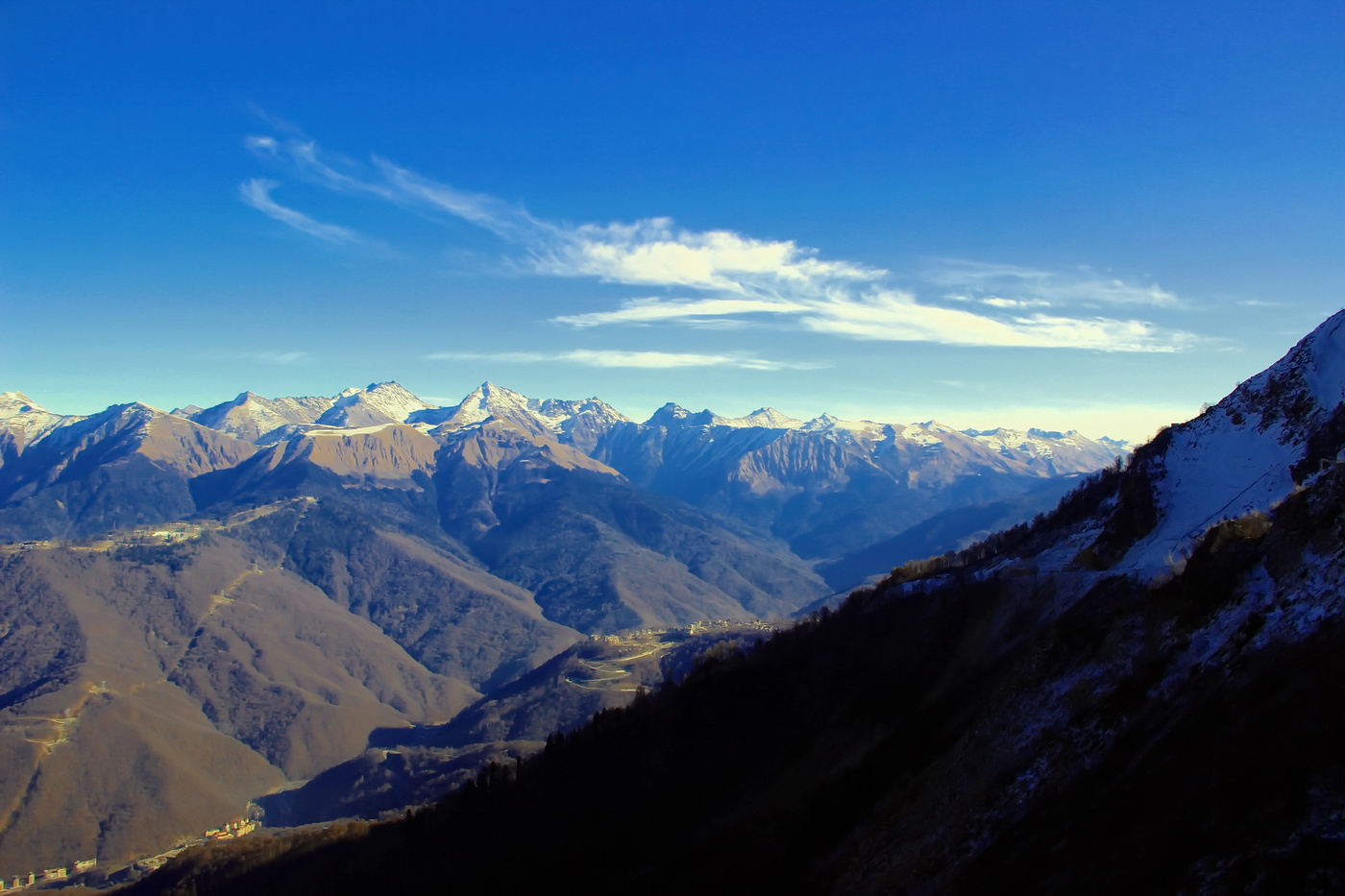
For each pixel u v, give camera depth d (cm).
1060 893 4081
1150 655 5606
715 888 7638
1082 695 5809
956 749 6769
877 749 8188
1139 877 3812
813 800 8131
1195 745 4328
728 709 11862
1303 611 4566
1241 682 4531
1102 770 4969
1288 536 5203
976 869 4962
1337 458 7656
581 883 9688
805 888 6781
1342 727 3675
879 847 6444
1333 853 3206
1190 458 9538
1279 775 3700
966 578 11025
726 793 10112
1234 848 3553
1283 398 9231
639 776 11769
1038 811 5150
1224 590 5406
